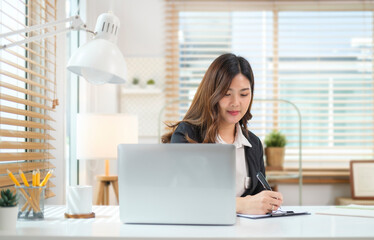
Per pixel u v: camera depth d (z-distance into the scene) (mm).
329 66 4594
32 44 2479
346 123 4598
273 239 1332
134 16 4547
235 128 2170
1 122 1903
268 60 4602
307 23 4559
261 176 1855
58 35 2686
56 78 2654
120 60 1509
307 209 1919
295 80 4609
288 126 4598
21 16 2414
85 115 3059
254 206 1765
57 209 1938
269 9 4547
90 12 3621
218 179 1542
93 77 1524
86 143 3047
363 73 4598
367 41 4566
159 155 1562
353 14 4574
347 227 1502
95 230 1460
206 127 2061
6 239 1372
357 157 4578
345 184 4418
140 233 1403
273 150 4168
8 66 2258
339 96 4586
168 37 4539
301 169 4281
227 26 4578
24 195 1642
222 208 1540
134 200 1575
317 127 4547
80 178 3559
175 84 4559
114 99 4227
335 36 4555
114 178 3424
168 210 1561
